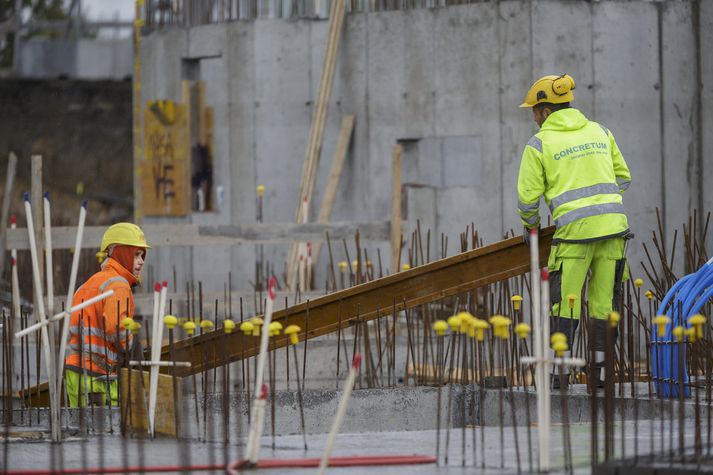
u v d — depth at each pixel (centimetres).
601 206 2028
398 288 2109
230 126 4247
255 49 4194
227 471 1345
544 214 3838
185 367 2089
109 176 7638
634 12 3816
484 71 3850
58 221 3725
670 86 3825
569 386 2103
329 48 4000
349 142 4050
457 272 2105
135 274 2142
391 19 3981
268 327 1369
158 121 4322
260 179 4194
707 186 3809
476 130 3866
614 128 3812
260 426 1389
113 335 2034
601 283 2059
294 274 3784
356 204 4047
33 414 2005
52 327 1630
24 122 7488
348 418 2128
